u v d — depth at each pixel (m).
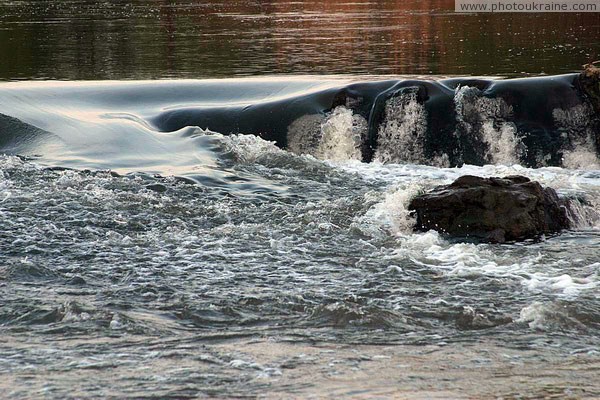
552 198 28.86
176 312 20.98
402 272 23.89
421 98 39.62
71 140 37.19
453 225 27.52
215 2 101.75
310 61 53.62
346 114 39.81
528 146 38.72
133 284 22.80
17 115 39.25
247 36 66.75
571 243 26.86
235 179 33.31
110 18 82.38
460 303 21.55
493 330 19.97
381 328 20.03
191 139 37.44
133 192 31.11
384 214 29.00
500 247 26.34
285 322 20.42
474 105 39.25
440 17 80.25
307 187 32.84
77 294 22.11
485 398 16.33
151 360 18.09
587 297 21.98
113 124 38.94
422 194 28.66
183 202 30.25
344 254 25.50
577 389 16.75
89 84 44.12
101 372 17.48
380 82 40.84
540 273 23.86
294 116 39.97
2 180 32.12
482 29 70.06
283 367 17.77
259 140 37.69
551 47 58.84
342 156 39.34
